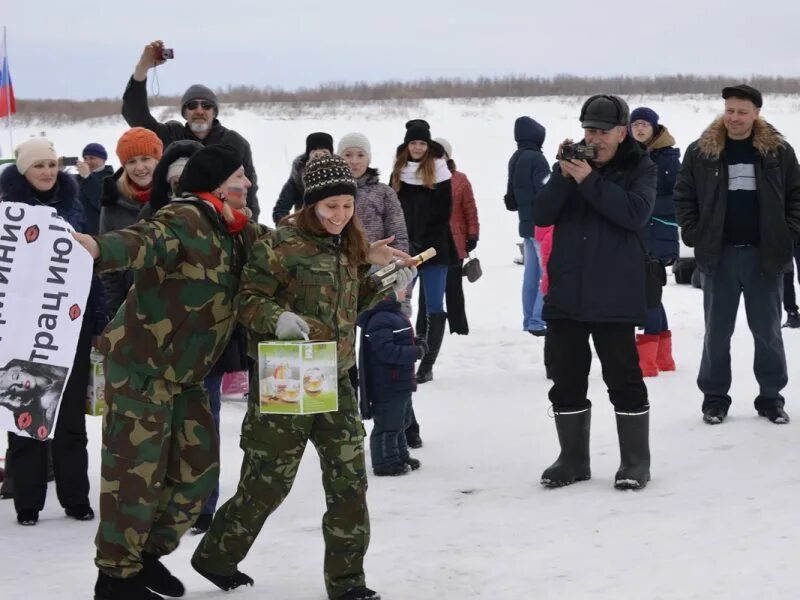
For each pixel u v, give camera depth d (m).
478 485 6.88
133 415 4.71
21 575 5.54
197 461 4.90
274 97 66.56
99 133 46.66
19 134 46.12
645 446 6.56
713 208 7.84
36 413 4.73
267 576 5.38
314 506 6.72
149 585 4.99
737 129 7.74
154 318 4.69
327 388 4.71
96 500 7.01
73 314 4.70
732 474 6.59
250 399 4.99
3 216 4.68
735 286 7.90
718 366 8.01
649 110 9.91
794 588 4.68
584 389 6.73
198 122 8.02
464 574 5.22
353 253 4.99
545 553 5.43
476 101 62.19
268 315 4.70
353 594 4.88
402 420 7.27
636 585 4.88
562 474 6.65
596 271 6.50
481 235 22.91
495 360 11.22
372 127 49.91
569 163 6.44
